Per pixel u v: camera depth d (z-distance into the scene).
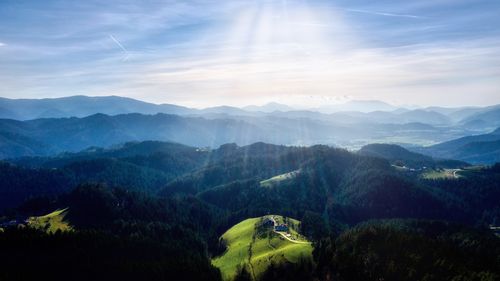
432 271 153.62
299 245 180.62
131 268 174.25
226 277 170.50
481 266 162.38
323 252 165.38
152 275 171.62
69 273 169.50
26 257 175.50
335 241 179.62
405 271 153.50
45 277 163.88
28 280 158.00
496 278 152.38
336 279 153.62
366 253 165.88
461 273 152.50
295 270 159.25
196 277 172.00
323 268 159.62
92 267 173.62
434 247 169.50
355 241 177.12
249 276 160.88
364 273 153.12
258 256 179.12
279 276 156.88
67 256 178.50
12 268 164.50
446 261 159.12
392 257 162.38
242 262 179.12
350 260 159.75
